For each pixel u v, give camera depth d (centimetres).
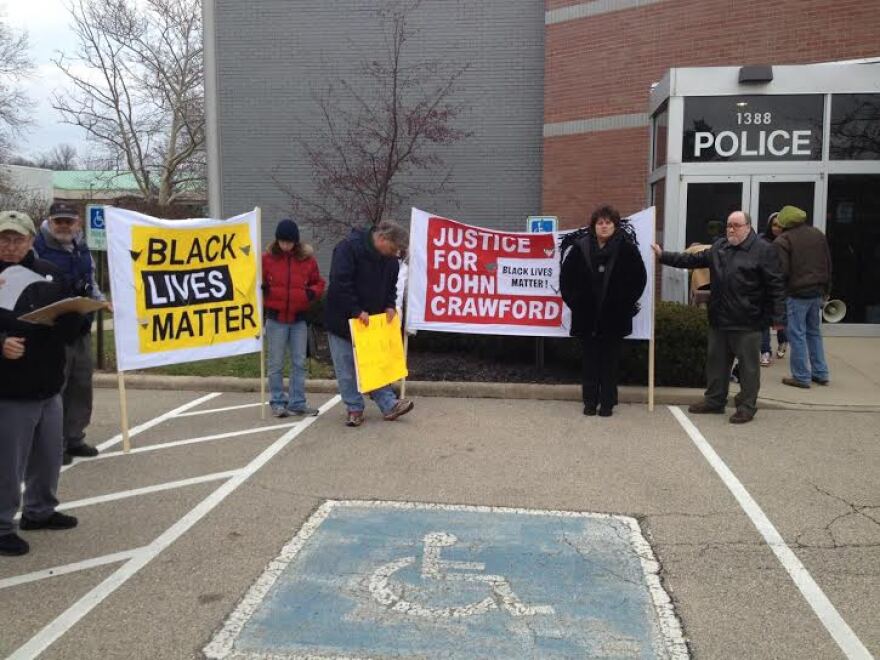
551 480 542
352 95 1620
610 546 430
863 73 1028
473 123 1594
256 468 571
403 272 911
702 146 1067
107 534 449
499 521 466
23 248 424
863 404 743
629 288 682
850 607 364
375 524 461
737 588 382
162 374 895
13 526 421
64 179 5562
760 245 677
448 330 805
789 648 328
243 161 1661
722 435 657
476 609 358
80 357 584
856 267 1066
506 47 1574
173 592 376
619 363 811
